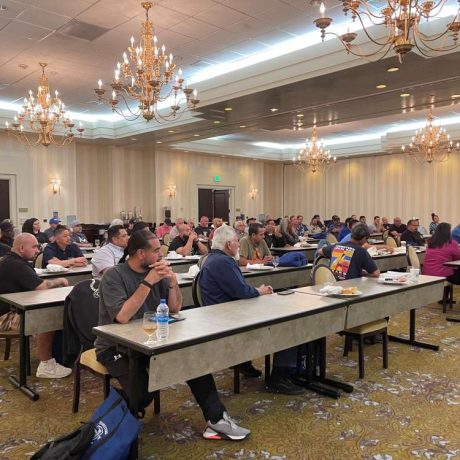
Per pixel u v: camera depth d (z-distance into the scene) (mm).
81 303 3160
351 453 2629
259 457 2588
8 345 4293
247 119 9664
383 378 3791
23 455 2613
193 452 2641
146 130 11555
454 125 12328
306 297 3469
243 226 8570
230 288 3346
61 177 13000
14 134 11719
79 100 10453
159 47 7109
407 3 3797
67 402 3326
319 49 6523
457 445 2717
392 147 13781
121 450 2146
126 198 14523
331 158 15438
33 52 7449
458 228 8070
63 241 5711
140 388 2428
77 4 5789
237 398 3402
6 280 3883
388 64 6023
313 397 3416
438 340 4898
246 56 7648
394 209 16094
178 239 7340
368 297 3510
